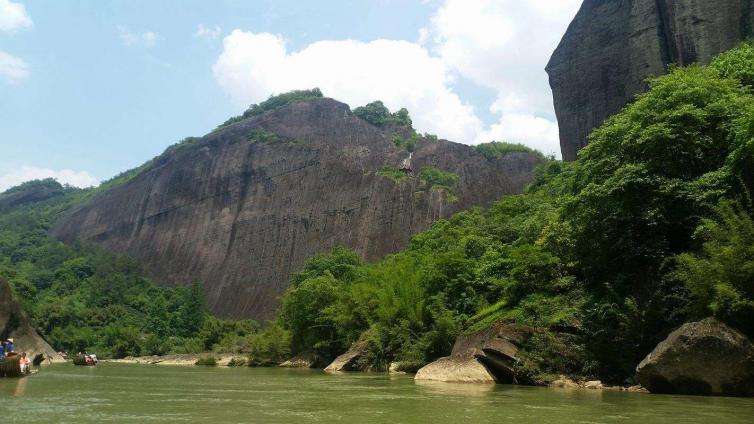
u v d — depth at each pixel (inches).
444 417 625.6
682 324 927.0
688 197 979.9
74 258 6323.8
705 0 2400.3
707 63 2356.1
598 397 840.9
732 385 815.7
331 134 6688.0
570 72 3262.8
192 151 6924.2
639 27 2790.4
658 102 1106.1
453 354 1338.6
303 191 5610.2
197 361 3038.9
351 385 1165.7
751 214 919.7
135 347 3998.5
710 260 896.3
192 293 4485.7
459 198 4800.7
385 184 4990.2
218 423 584.4
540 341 1150.3
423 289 1847.9
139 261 6264.8
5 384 1165.7
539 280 1341.0
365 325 2140.7
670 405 719.7
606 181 1069.1
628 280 1112.2
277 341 2728.8
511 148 5846.5
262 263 5383.9
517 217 2050.9
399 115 7317.9
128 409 724.0
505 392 953.5
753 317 842.2
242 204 6067.9
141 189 7165.4
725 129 1018.7
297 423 582.9
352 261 3508.9
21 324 2338.8
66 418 630.5
